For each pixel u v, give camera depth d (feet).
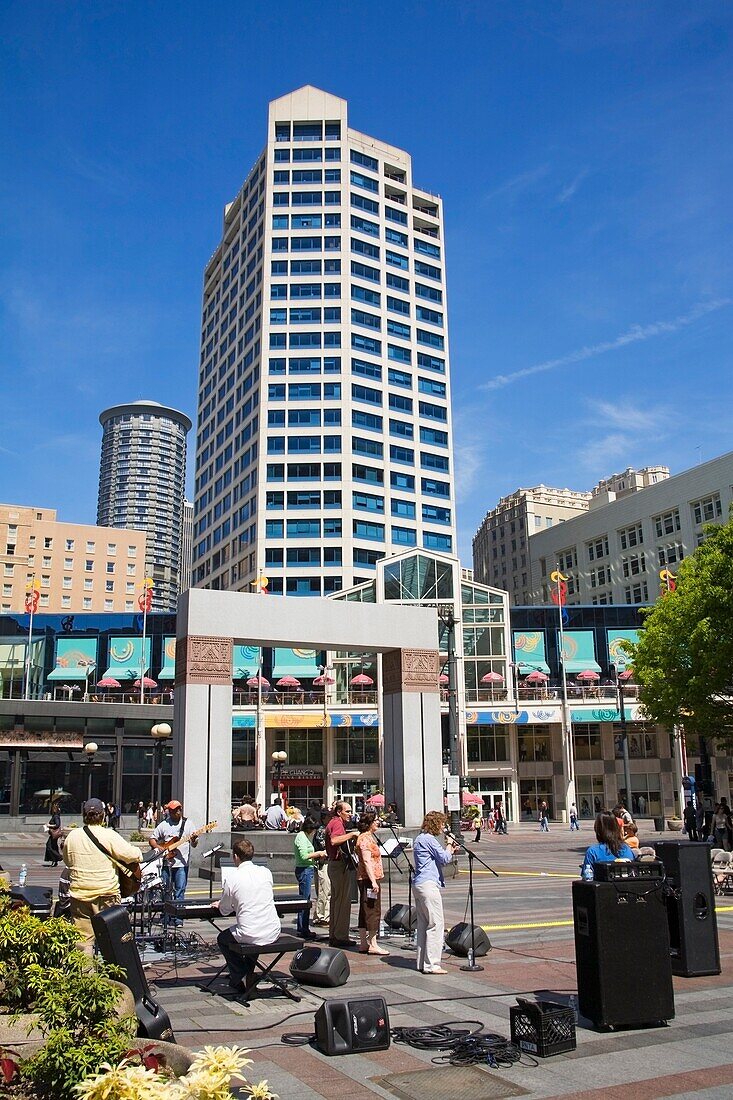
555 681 240.53
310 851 46.70
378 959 36.42
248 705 211.82
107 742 156.04
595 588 340.80
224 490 326.65
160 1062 16.79
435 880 33.76
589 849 31.24
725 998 28.58
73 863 28.07
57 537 486.79
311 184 317.01
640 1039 24.02
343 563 282.15
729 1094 19.75
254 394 303.68
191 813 80.02
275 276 306.96
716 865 62.28
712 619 104.01
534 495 412.36
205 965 35.60
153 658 241.35
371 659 213.05
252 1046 23.84
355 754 214.48
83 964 19.49
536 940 40.55
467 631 218.59
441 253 341.82
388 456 301.22
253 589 283.79
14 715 150.82
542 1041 22.62
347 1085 20.58
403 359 316.60
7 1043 18.19
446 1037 24.16
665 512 307.37
